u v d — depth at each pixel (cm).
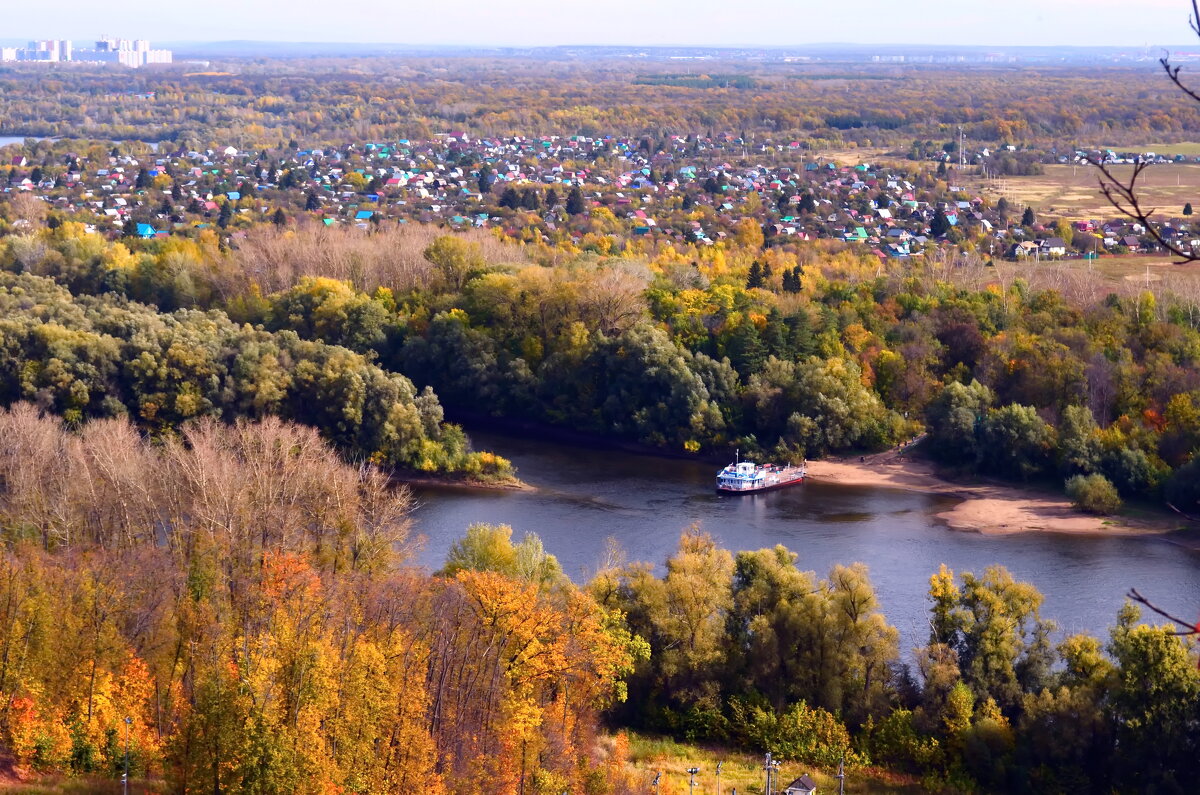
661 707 11638
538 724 9338
